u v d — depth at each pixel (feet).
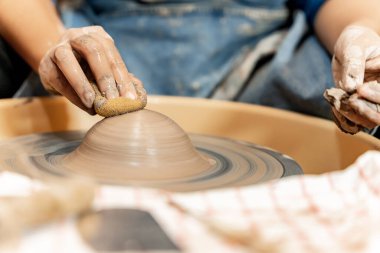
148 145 2.63
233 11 5.29
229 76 5.42
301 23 5.15
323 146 3.73
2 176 2.19
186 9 5.23
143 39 5.33
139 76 5.42
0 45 4.37
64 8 5.38
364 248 1.64
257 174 2.89
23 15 4.20
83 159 2.67
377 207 1.99
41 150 3.09
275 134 4.00
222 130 4.18
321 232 1.83
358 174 2.24
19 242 1.60
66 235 1.66
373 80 3.25
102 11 5.47
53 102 3.97
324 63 4.74
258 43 5.43
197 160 2.80
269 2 5.37
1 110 3.68
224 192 2.09
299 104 4.79
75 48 3.27
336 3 4.85
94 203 1.90
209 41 5.31
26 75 4.64
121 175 2.52
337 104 2.97
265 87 4.99
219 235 1.72
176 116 4.25
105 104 2.85
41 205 1.68
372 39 3.45
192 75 5.39
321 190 2.19
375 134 4.51
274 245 1.67
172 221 1.81
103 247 1.62
